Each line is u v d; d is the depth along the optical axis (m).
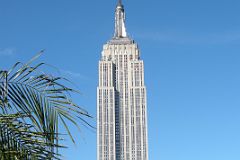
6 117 11.10
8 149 11.03
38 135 11.03
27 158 11.00
